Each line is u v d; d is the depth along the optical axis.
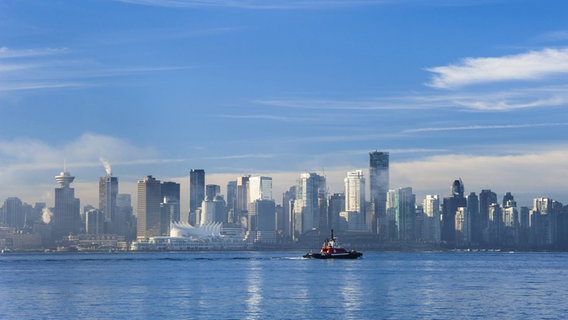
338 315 160.62
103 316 161.12
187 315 161.38
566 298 196.75
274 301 189.12
